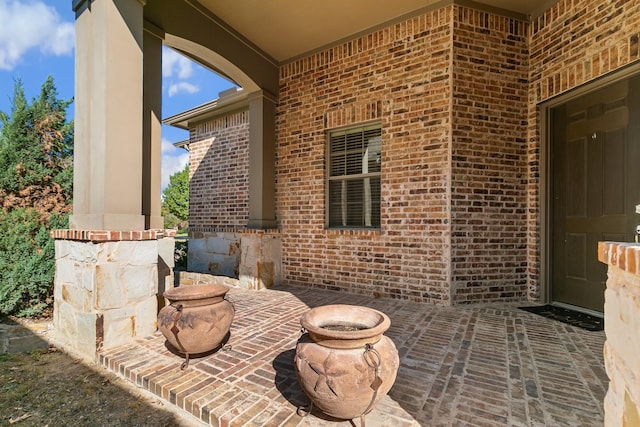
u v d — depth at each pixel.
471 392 1.96
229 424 1.68
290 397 1.91
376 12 4.12
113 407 1.93
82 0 3.00
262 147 5.11
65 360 2.56
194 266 6.48
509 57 4.05
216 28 4.23
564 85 3.60
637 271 0.94
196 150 7.38
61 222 3.88
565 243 3.80
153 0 3.52
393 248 4.23
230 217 6.67
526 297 4.06
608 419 1.22
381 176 4.35
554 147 3.92
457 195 3.86
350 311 2.05
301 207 5.08
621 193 3.24
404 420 1.70
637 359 0.97
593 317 3.40
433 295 3.93
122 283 2.75
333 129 4.86
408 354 2.50
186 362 2.31
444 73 3.89
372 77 4.43
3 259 3.47
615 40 3.05
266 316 3.47
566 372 2.20
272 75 5.24
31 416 1.84
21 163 3.91
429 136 3.99
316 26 4.41
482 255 3.94
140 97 3.02
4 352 2.71
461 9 3.90
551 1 3.77
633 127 3.12
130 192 2.93
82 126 3.02
